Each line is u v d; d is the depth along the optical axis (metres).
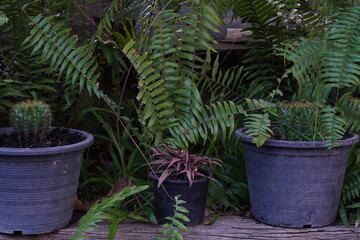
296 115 2.17
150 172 2.28
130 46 2.30
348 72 2.14
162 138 2.42
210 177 2.19
